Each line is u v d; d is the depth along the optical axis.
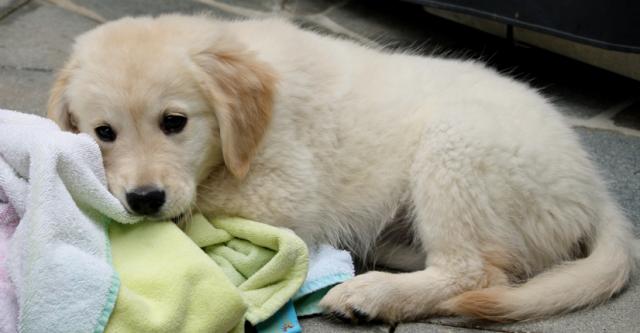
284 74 1.09
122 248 1.00
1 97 1.39
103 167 1.01
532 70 1.52
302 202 1.08
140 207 1.00
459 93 1.13
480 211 1.07
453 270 1.07
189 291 0.96
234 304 0.96
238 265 1.03
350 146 1.11
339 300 1.04
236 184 1.07
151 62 1.02
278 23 1.17
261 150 1.07
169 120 1.03
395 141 1.12
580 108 1.43
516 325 1.04
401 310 1.05
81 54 1.05
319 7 1.75
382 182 1.12
